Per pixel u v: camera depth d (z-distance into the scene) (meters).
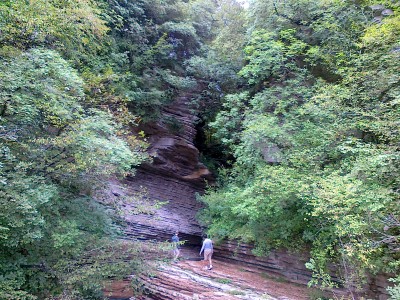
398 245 6.46
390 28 8.55
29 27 7.27
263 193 9.64
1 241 5.65
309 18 12.68
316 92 10.39
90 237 7.35
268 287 9.17
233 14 16.84
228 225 12.76
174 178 17.98
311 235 8.91
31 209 5.80
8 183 5.74
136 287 8.29
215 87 17.61
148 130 17.12
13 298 5.44
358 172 7.12
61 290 6.39
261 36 12.34
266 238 10.58
